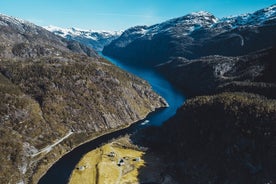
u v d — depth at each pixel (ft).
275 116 549.95
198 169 568.82
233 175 530.68
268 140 526.98
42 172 579.89
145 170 585.63
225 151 562.66
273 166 504.43
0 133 617.21
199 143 615.57
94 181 546.67
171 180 556.51
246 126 563.07
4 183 529.04
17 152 592.60
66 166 603.67
